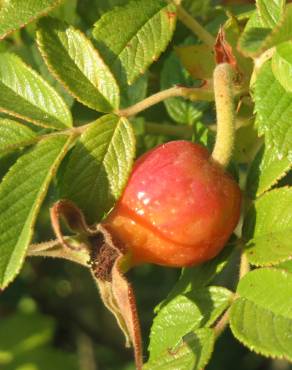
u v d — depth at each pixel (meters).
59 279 0.44
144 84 0.29
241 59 0.24
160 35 0.25
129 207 0.23
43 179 0.22
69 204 0.23
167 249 0.23
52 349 0.46
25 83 0.24
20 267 0.21
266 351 0.21
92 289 0.44
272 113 0.22
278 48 0.22
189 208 0.22
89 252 0.23
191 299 0.23
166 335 0.23
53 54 0.24
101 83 0.24
